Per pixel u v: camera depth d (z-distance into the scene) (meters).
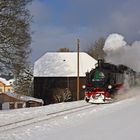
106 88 28.03
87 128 14.08
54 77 56.16
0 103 52.88
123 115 17.64
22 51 32.28
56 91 55.72
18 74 32.78
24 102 52.25
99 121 15.97
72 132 13.25
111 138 11.67
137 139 11.23
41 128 14.67
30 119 17.77
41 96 56.06
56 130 13.99
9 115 19.44
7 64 31.55
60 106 24.84
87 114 19.34
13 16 31.27
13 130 14.39
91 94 27.88
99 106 24.45
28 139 12.18
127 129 13.23
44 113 20.33
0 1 30.22
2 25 30.95
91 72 29.42
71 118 17.75
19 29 31.73
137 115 17.23
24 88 54.81
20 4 31.80
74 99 55.88
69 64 58.00
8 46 31.36
